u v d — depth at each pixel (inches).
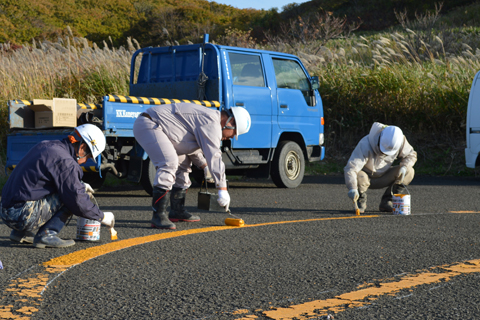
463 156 540.7
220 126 197.9
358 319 102.5
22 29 1939.0
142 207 267.1
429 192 343.9
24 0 2346.2
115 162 297.1
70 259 149.2
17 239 168.2
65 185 157.6
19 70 517.0
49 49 579.2
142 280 129.3
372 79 602.5
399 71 612.7
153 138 197.5
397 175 248.5
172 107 199.6
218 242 175.0
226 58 334.0
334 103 610.5
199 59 336.8
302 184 403.2
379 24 1533.0
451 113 581.3
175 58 355.9
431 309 108.5
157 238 181.3
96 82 528.1
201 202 207.2
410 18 1523.1
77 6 2652.6
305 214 245.0
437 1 1558.8
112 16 2667.3
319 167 528.4
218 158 196.9
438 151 561.6
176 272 137.0
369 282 128.6
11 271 136.2
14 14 2149.4
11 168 300.4
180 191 219.5
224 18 2244.1
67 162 157.8
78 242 173.9
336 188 371.6
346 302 112.9
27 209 156.9
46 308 108.3
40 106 284.7
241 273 136.6
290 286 125.1
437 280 130.1
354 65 645.3
